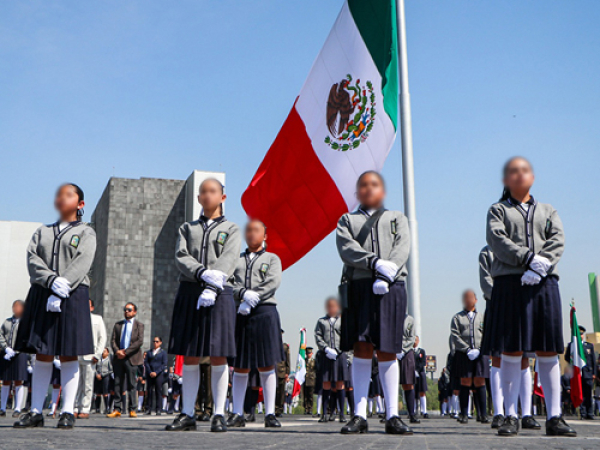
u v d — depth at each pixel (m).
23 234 38.62
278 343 7.32
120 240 42.00
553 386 5.03
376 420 11.80
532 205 5.33
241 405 7.42
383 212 5.34
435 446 3.23
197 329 5.44
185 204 43.12
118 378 13.05
